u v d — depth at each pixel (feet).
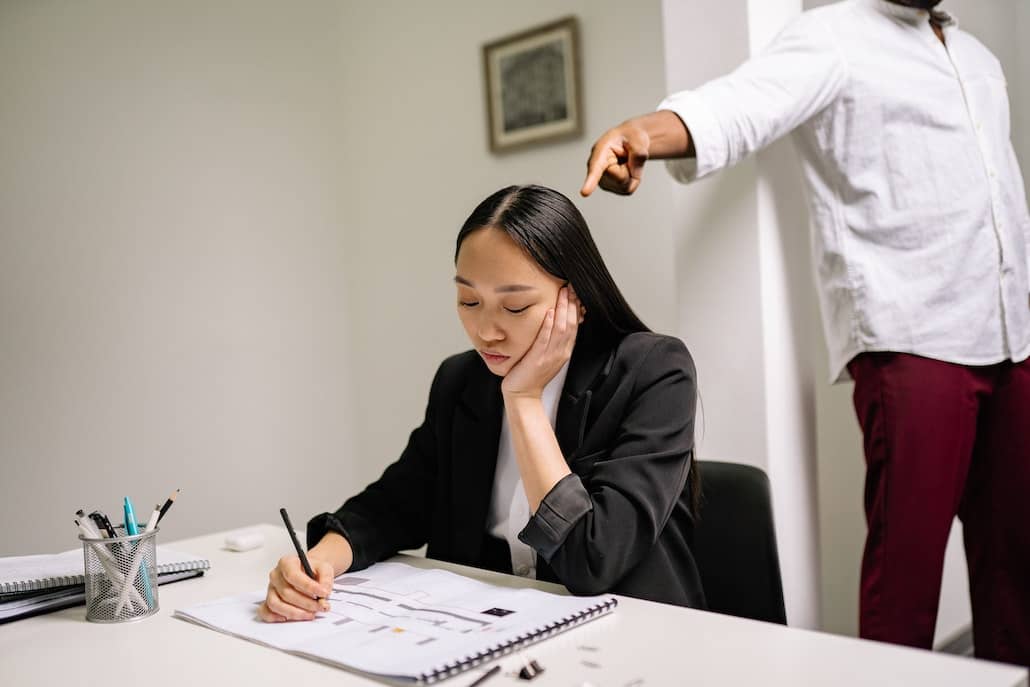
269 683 2.58
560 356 3.59
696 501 4.15
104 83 8.70
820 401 8.27
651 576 3.67
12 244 8.00
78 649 2.98
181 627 3.18
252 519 9.95
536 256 3.50
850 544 8.66
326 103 11.05
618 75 8.68
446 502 4.36
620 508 3.43
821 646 2.69
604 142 4.42
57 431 8.29
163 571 3.83
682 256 6.42
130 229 8.87
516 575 4.04
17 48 8.05
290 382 10.44
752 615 4.33
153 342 9.05
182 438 9.29
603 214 8.98
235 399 9.81
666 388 3.87
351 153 11.25
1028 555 5.55
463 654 2.63
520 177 9.57
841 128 5.41
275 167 10.34
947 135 5.31
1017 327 5.39
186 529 9.30
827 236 5.57
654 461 3.61
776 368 6.09
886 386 5.36
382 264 10.95
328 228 11.00
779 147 6.18
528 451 3.53
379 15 10.80
